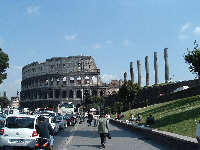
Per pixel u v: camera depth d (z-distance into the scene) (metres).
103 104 130.12
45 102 172.00
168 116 34.66
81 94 163.88
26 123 16.17
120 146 18.91
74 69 171.38
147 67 108.00
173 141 16.94
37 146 12.95
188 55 33.22
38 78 181.62
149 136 24.39
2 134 15.84
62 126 35.59
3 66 78.12
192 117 28.55
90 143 20.94
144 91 89.44
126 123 39.22
